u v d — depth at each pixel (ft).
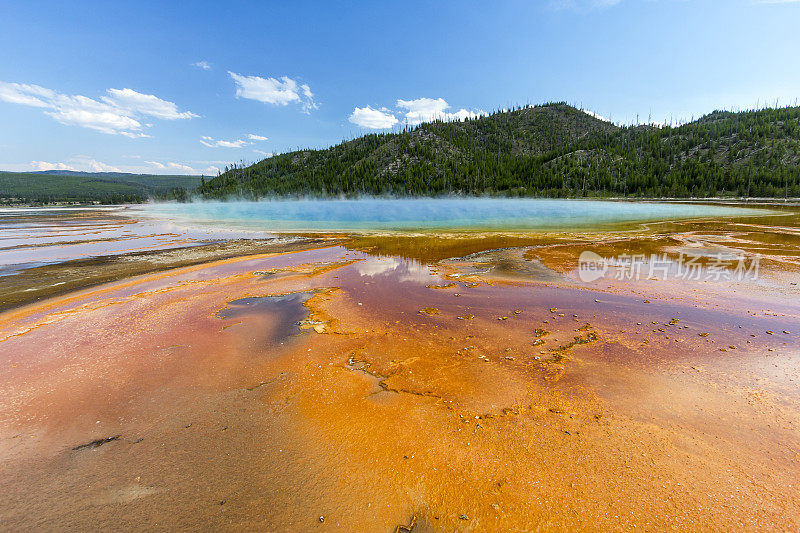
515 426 12.71
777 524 8.80
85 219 120.06
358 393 15.15
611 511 9.23
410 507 9.57
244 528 9.09
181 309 26.50
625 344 19.38
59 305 27.50
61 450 12.02
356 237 68.85
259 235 73.56
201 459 11.50
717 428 12.40
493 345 19.72
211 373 17.08
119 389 15.72
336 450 11.75
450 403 14.28
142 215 142.00
